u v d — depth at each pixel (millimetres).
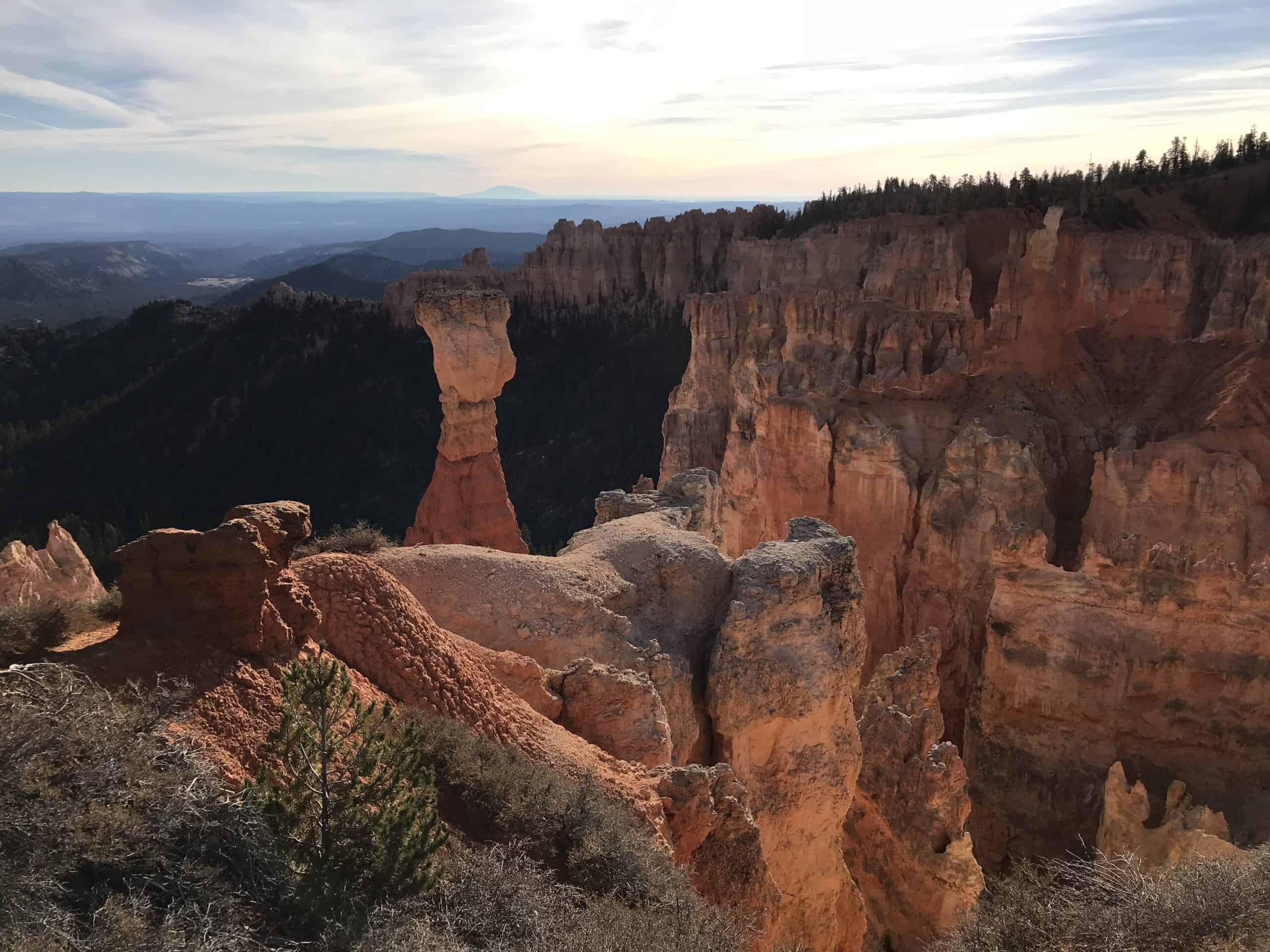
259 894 8594
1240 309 63406
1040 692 37031
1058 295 59906
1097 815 35406
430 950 8867
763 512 55688
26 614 11711
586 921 10750
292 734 9648
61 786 8180
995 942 14508
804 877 22219
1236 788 33125
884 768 26578
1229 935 12836
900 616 49312
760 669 21625
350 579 14172
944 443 51625
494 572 22031
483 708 15039
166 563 11141
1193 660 34156
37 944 6754
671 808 16297
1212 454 44875
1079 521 49625
